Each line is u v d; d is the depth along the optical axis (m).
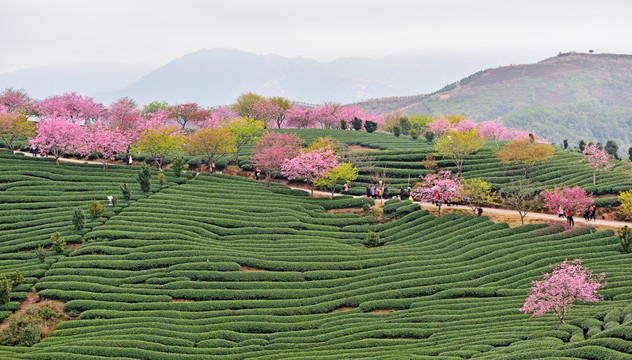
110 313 64.00
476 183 88.56
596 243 75.00
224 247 78.75
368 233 85.69
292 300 68.00
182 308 65.88
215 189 97.81
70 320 63.44
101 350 56.06
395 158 114.88
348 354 54.62
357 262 75.94
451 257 76.81
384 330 59.47
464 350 51.78
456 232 83.12
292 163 98.50
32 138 112.38
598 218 86.50
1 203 88.62
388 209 92.06
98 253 76.12
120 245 77.56
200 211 88.38
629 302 58.41
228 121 130.50
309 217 89.62
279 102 167.00
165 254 75.31
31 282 69.31
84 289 68.00
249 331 62.34
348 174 98.44
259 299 68.62
